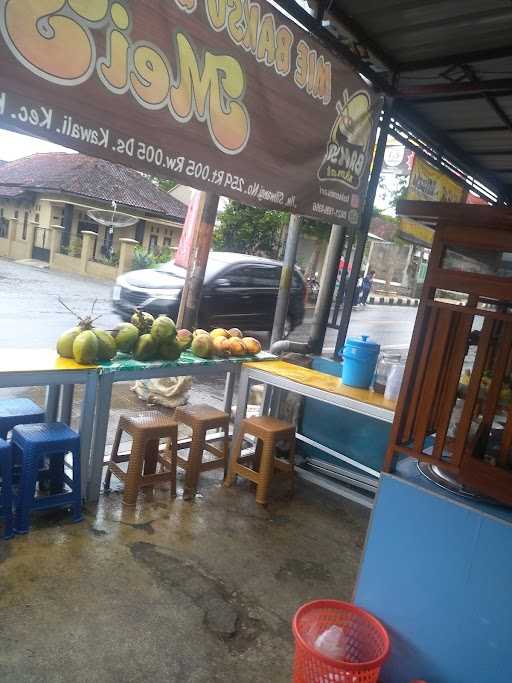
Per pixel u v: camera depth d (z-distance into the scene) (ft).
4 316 26.43
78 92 7.45
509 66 11.70
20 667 6.16
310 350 14.92
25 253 54.44
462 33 10.87
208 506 10.75
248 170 10.19
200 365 11.43
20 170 57.16
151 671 6.45
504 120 14.53
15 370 8.41
